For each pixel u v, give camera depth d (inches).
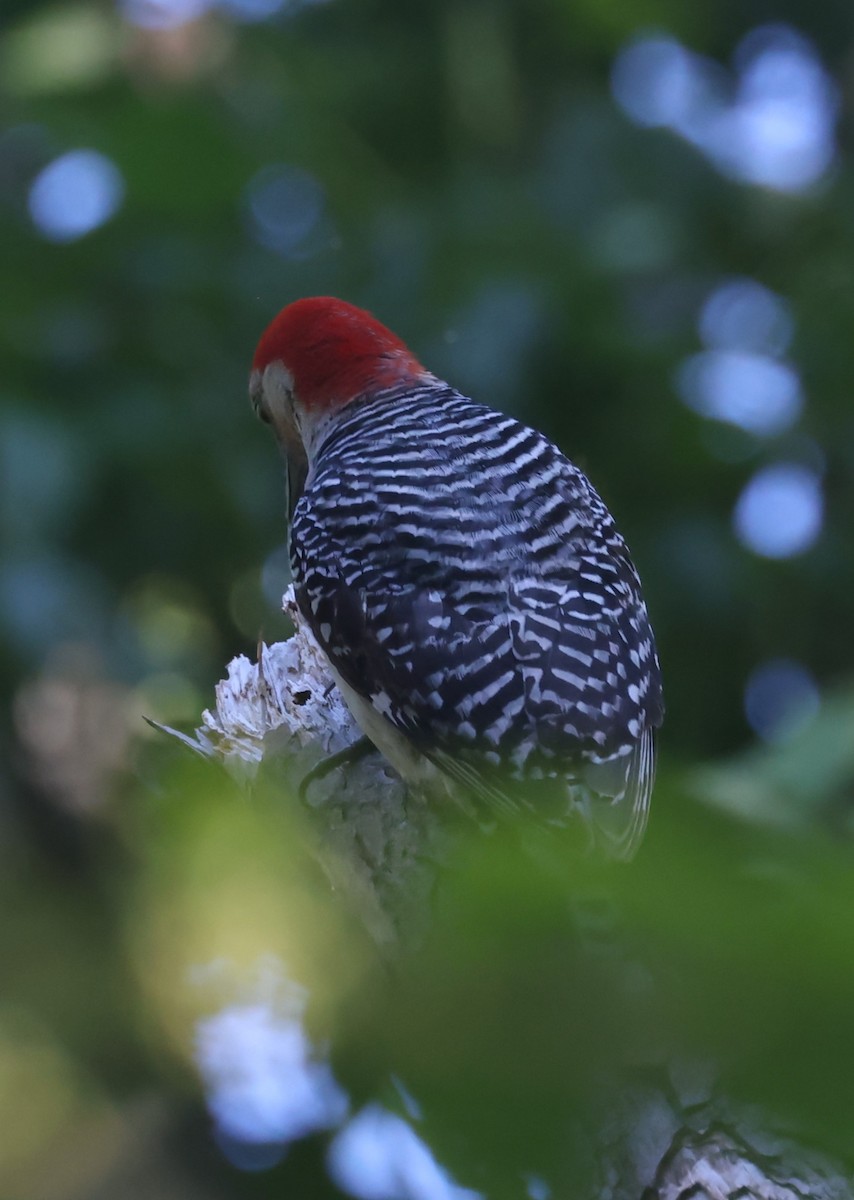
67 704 427.5
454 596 262.7
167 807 135.6
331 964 160.6
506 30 581.6
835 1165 76.3
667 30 593.3
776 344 536.1
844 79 636.7
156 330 477.7
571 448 491.5
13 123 498.3
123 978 159.6
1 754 417.4
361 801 268.2
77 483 425.7
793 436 512.7
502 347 469.7
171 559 469.4
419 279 494.6
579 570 269.3
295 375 365.7
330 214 517.3
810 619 503.8
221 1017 194.4
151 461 445.4
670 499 502.3
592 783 247.1
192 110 459.2
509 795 248.4
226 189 482.3
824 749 225.1
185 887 156.7
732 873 77.0
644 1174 140.8
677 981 73.4
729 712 495.2
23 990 156.2
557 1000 80.7
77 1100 264.1
